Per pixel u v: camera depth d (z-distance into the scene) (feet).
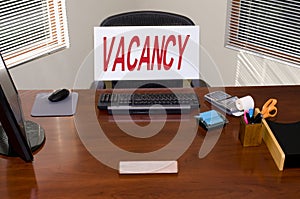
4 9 7.20
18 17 7.48
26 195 3.61
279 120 4.72
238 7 8.28
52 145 4.29
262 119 4.30
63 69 8.62
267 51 8.36
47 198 3.58
